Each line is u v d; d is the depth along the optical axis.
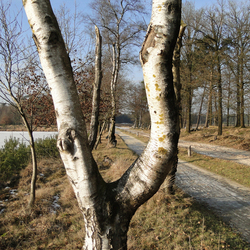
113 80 14.95
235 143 16.70
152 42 1.58
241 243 3.84
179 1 1.57
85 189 1.79
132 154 13.50
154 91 1.64
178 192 6.52
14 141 12.55
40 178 7.69
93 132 2.89
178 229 4.10
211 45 20.69
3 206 5.36
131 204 1.90
